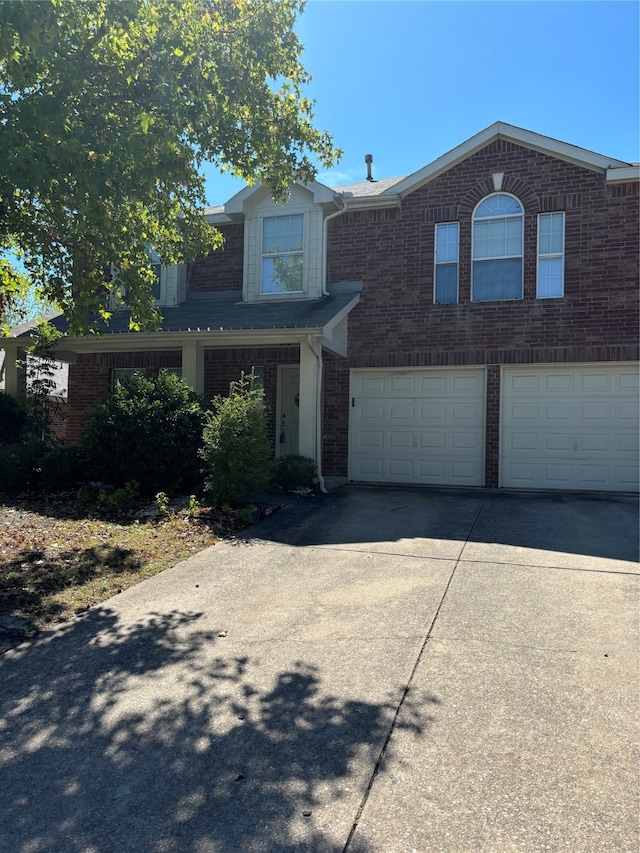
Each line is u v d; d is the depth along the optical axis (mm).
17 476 10422
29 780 2891
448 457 11867
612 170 10789
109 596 5480
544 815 2588
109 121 6363
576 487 11148
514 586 5547
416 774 2889
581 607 5016
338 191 13336
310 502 9680
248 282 13031
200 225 9070
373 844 2434
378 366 12180
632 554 6562
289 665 4047
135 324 7926
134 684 3814
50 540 7293
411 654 4180
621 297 10867
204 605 5215
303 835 2494
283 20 7508
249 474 8852
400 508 9180
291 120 8195
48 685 3820
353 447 12438
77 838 2500
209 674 3934
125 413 9852
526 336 11352
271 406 13023
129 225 7617
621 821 2547
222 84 7250
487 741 3154
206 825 2568
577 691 3660
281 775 2898
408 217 12148
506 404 11547
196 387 11211
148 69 6676
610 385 11039
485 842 2432
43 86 6133
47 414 12336
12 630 4676
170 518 8344
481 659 4090
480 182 11703
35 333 12242
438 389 11984
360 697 3617
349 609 5047
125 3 5887
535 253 11352
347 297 12125
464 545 7000
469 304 11688
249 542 7297
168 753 3090
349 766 2959
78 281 7719
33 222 7383
